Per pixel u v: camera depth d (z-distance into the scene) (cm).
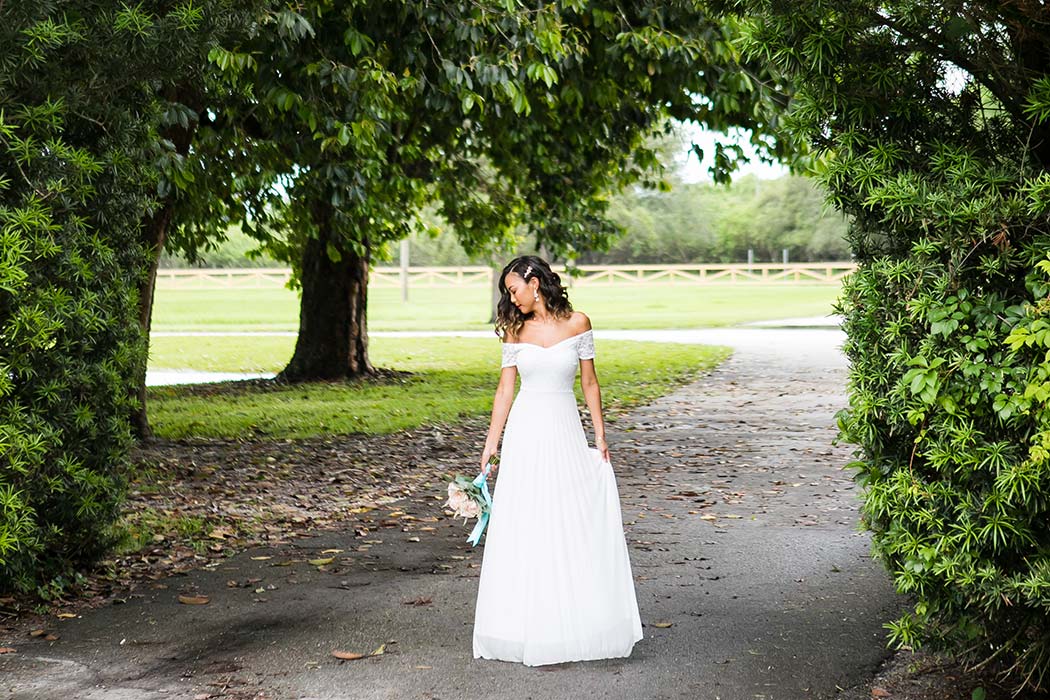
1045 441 383
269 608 601
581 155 1806
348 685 485
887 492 446
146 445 1198
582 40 1302
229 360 2505
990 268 412
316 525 814
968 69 459
